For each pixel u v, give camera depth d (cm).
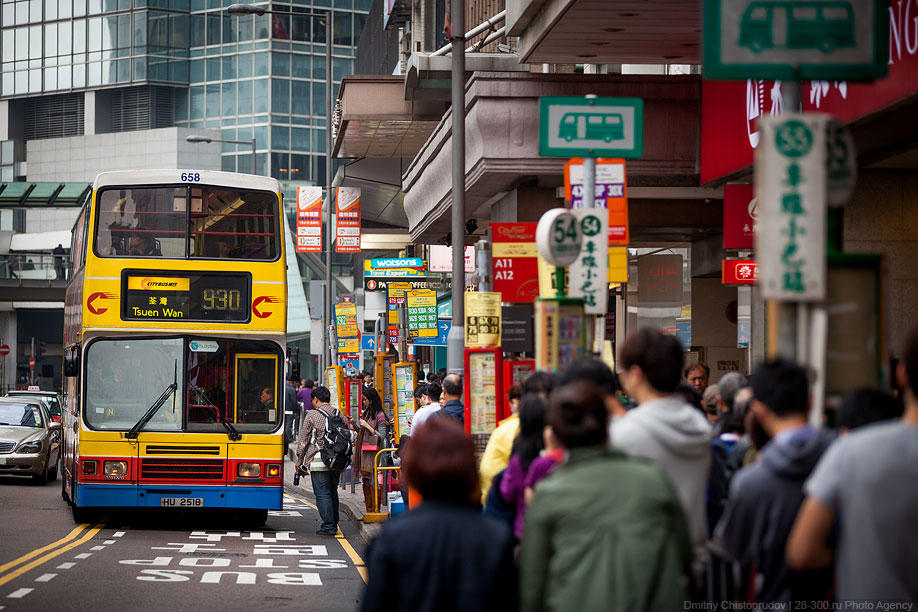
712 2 1333
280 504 3766
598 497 961
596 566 944
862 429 1047
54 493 5322
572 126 2030
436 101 6812
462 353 3512
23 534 3591
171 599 2442
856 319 1141
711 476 1528
